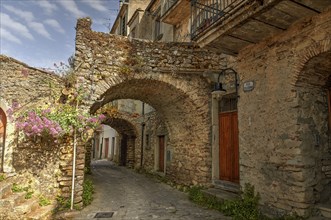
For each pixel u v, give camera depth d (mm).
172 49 6949
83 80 6199
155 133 11641
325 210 3928
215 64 6922
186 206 6020
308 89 4320
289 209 4125
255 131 4918
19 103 6129
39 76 6262
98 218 5059
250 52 5168
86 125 5973
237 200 5238
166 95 7781
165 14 9453
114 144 21391
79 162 5977
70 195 5723
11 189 5562
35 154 5930
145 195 7355
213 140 7105
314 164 4164
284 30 4395
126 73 6551
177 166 8734
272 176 4477
